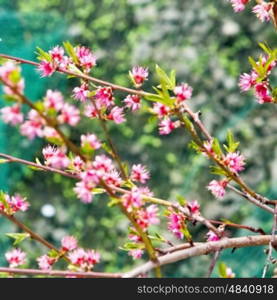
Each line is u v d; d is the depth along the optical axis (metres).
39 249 10.81
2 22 12.01
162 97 3.19
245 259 9.91
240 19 11.80
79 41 12.30
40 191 11.39
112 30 12.18
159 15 12.06
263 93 3.60
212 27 11.85
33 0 12.46
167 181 11.16
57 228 11.13
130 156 11.40
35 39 12.12
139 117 11.50
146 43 11.88
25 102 2.36
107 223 11.07
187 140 11.33
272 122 11.20
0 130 11.51
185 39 11.83
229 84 11.48
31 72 11.50
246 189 3.43
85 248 11.02
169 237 9.49
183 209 3.18
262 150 10.97
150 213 2.76
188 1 12.08
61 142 2.51
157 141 11.41
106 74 11.83
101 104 3.49
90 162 2.60
